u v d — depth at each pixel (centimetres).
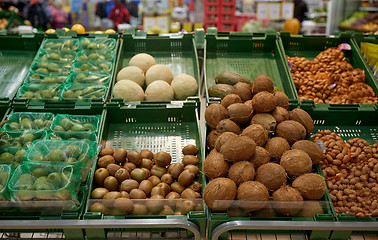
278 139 241
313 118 308
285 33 387
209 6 425
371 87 347
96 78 327
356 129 311
